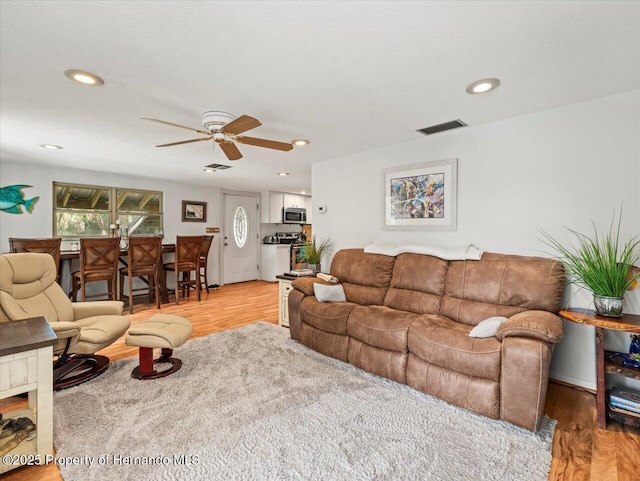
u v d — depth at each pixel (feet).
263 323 12.87
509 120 8.63
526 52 5.41
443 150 9.94
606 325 5.84
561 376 7.95
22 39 4.97
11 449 4.86
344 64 5.79
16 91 6.81
